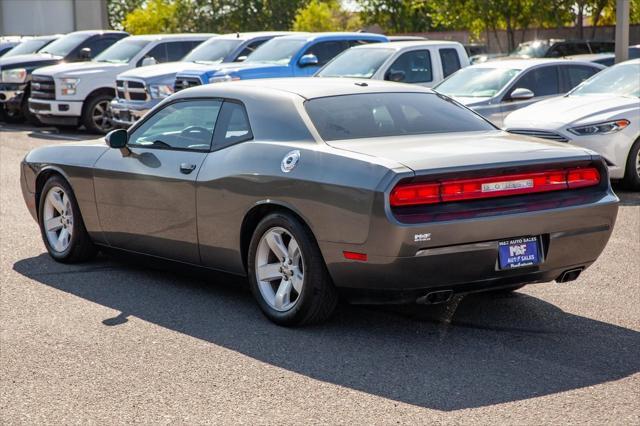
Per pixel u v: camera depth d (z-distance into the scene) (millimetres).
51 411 4375
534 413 4234
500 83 13461
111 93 19656
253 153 5789
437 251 5059
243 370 4906
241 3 86062
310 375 4816
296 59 16656
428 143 5566
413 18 58594
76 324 5809
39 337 5539
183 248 6371
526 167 5289
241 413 4305
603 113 10961
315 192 5312
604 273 7062
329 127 5730
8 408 4422
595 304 6180
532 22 36312
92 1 36219
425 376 4770
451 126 6047
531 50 27859
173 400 4484
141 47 19891
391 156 5223
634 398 4414
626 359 5016
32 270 7309
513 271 5320
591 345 5273
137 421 4230
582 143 10805
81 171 7105
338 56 15859
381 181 5023
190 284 6820
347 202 5145
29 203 7816
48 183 7508
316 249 5426
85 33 22266
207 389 4629
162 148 6535
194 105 6469
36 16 35500
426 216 5027
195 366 4980
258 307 6172
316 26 64125
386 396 4492
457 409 4301
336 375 4809
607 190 5637
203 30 85812
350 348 5258
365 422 4164
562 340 5375
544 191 5406
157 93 17047
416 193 5039
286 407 4371
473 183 5164
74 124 19719
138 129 6797
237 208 5832
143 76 17094
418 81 15359
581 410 4266
